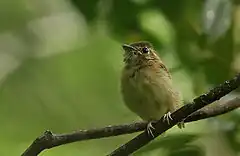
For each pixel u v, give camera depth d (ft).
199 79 39.91
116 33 41.98
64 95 62.13
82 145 49.39
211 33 38.70
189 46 40.75
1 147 52.37
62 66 63.41
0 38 65.00
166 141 32.24
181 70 40.47
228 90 24.97
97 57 62.03
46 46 65.46
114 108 60.54
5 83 62.75
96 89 61.52
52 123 61.11
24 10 67.00
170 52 41.63
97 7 39.27
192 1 40.16
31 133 58.65
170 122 26.63
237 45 40.32
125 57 35.09
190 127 36.60
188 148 32.60
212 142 36.32
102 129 26.76
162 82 32.73
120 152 27.07
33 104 62.13
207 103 25.54
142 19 40.98
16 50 64.85
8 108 61.67
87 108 61.31
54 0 67.36
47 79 63.21
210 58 39.68
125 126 27.04
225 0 38.65
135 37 42.27
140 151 32.07
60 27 66.33
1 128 58.39
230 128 35.60
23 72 63.62
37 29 66.39
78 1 39.01
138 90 32.78
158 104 32.73
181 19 39.99
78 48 63.67
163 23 42.06
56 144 26.18
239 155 36.09
